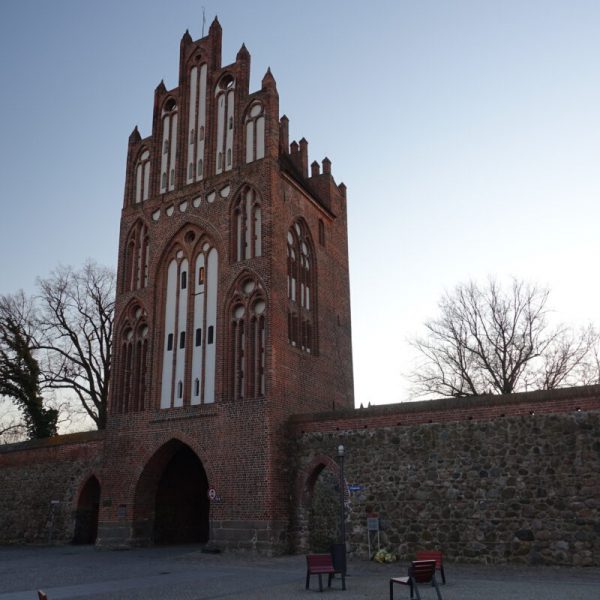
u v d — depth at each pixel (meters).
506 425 23.53
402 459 25.36
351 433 27.00
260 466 27.69
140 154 37.81
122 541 31.03
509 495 22.86
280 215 32.09
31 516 37.50
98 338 49.66
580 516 21.53
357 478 26.14
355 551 25.30
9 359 47.53
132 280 35.38
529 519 22.31
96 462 35.16
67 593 17.61
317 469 28.08
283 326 30.58
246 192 32.59
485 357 44.25
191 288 33.03
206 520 35.38
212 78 35.88
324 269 36.59
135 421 32.56
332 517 34.91
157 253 34.66
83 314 49.72
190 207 34.19
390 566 23.11
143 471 31.39
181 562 24.91
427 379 45.72
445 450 24.52
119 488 32.00
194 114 36.22
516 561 22.17
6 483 39.78
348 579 19.73
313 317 34.66
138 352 34.09
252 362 29.88
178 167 35.47
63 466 36.81
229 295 31.28
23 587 19.14
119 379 34.16
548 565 21.59
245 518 27.41
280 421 28.77
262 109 33.44
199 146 35.34
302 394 31.39
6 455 40.44
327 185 39.22
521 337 43.81
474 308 53.06
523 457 22.94
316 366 33.53
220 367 30.33
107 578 20.67
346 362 37.72
